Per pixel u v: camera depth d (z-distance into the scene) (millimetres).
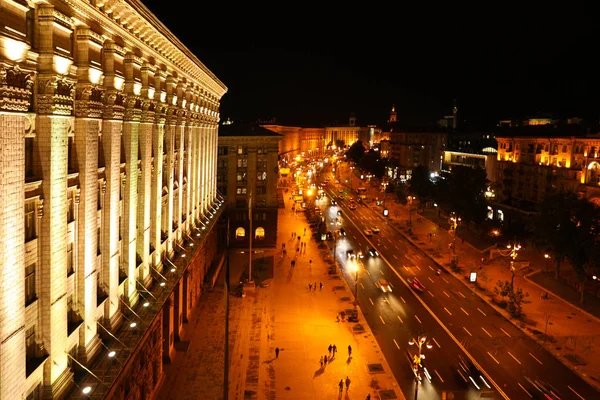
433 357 54875
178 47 45125
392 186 186625
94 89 27203
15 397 20719
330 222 132000
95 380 26688
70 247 27047
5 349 19938
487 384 49281
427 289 78562
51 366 23969
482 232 112938
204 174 72250
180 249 54406
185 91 55281
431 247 105188
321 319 64562
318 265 90375
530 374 51688
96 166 28219
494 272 87500
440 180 133500
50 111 22891
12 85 19547
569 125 121250
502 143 134375
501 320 66562
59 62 23031
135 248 38312
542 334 61438
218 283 77188
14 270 20438
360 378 49688
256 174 102000
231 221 101750
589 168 102875
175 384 45531
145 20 33688
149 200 41156
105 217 31672
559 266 82188
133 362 34469
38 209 23188
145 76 38312
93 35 26312
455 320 66062
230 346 54719
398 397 46375
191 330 58438
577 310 70125
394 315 67125
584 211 76250
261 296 72375
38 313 23656
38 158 23125
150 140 40500
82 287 27516
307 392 46688
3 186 19375
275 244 102688
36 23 21906
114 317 33125
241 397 44906
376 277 84250
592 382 50156
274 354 54000
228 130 104938
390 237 116250
